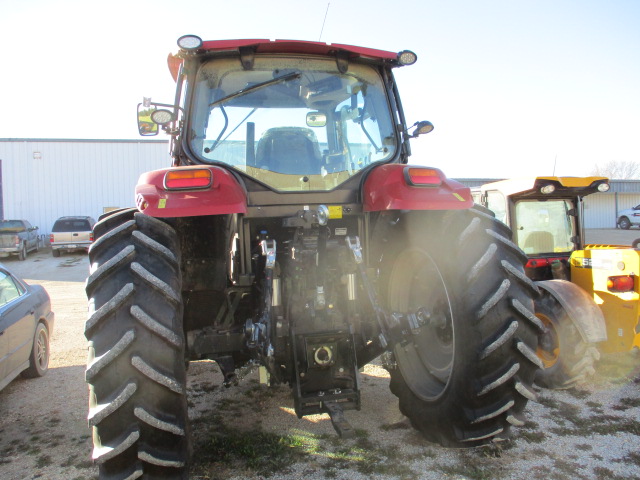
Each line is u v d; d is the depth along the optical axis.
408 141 3.71
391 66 3.67
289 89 3.43
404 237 3.52
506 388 2.71
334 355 2.99
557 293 4.53
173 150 3.47
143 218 2.60
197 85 3.32
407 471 2.97
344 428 2.67
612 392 4.41
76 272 16.08
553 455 3.20
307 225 2.98
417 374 3.47
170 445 2.32
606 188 5.59
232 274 3.17
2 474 3.15
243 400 4.21
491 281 2.73
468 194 2.97
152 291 2.36
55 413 4.20
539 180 5.40
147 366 2.23
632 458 3.16
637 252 4.57
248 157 3.31
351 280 3.12
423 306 3.59
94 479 3.06
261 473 2.98
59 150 24.48
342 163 3.44
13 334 4.68
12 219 23.19
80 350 6.35
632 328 4.59
